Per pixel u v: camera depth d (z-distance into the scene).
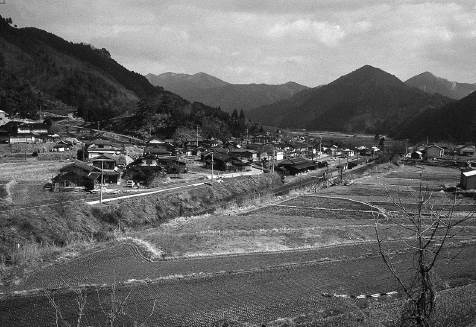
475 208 66.50
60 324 27.55
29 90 196.25
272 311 30.88
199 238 49.56
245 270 39.41
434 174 114.31
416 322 15.53
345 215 64.50
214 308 31.11
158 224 62.75
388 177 108.31
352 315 28.95
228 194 87.06
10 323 27.53
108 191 73.38
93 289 33.50
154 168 89.06
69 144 117.50
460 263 41.53
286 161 129.88
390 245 48.56
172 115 187.12
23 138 119.62
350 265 41.50
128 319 28.84
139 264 40.28
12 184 71.12
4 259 41.53
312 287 35.62
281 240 49.88
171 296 32.94
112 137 155.38
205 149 144.88
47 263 39.75
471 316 24.20
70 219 54.94
